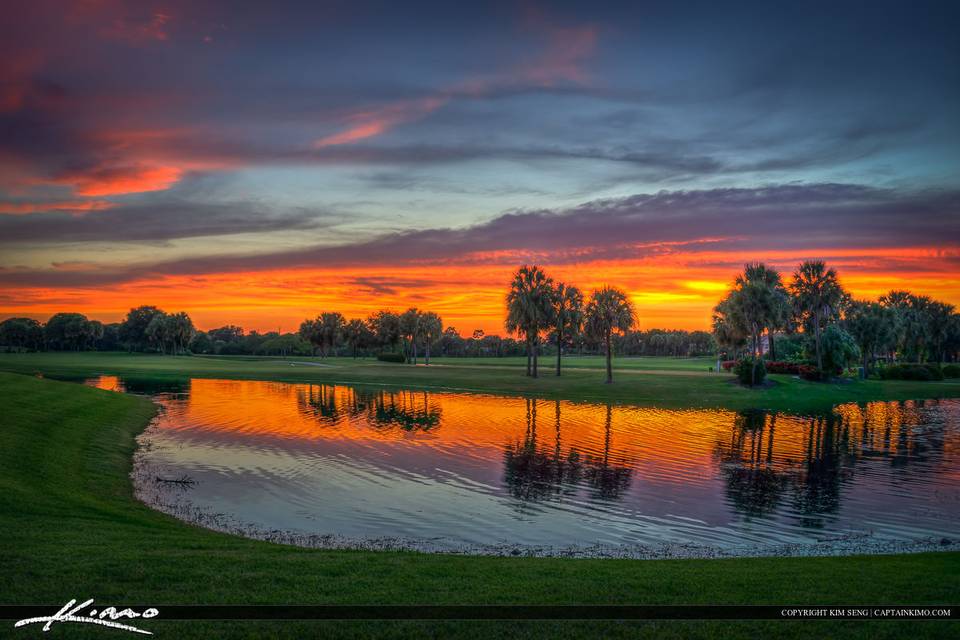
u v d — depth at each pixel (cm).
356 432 4159
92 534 1606
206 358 17388
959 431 4434
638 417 5019
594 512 2280
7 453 2608
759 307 7788
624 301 7756
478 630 1046
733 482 2783
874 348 10506
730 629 1067
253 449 3503
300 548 1634
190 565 1336
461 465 3105
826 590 1283
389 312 17138
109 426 3975
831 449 3653
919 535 2036
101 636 971
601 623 1086
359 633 1023
